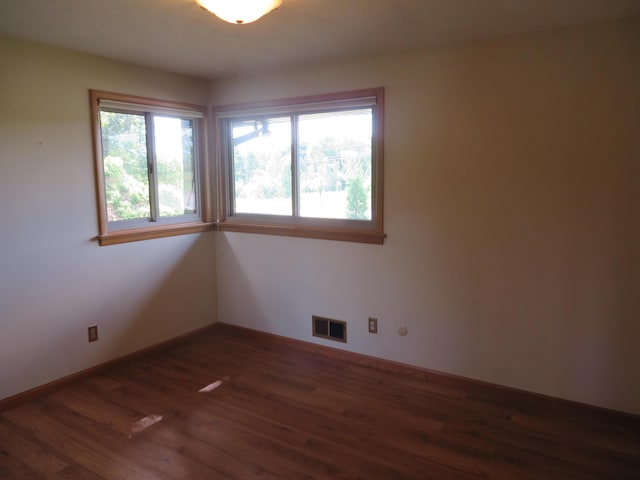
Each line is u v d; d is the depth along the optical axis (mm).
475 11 2223
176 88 3641
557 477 2121
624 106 2391
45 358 2930
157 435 2480
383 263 3244
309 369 3334
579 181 2539
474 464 2219
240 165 3971
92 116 3068
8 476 2145
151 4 2115
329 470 2182
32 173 2785
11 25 2416
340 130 3367
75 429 2539
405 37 2652
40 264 2865
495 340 2898
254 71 3531
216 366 3396
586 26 2430
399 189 3109
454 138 2877
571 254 2609
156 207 3633
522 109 2648
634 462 2221
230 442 2414
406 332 3213
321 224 3525
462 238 2930
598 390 2629
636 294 2469
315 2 2096
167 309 3727
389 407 2771
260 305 3920
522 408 2730
